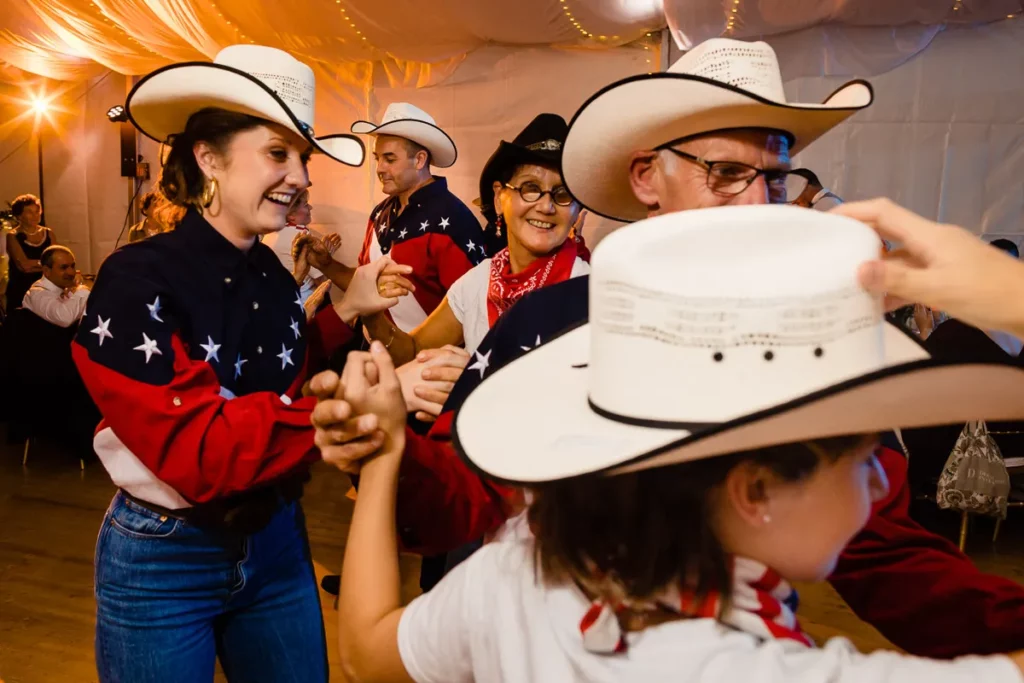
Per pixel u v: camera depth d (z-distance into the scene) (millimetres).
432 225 3400
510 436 800
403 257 3334
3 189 7504
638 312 684
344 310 1947
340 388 904
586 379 885
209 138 1488
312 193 6062
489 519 1244
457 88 5469
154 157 7074
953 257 706
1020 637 958
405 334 2207
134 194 7164
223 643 1661
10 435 5086
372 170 5871
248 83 1449
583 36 4922
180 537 1470
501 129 5406
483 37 5129
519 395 886
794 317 644
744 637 638
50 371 4711
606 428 712
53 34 6238
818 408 579
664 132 1238
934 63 4672
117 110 6254
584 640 668
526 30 4883
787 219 663
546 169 2016
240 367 1545
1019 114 4656
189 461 1341
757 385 647
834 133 4785
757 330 645
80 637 2865
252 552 1548
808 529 663
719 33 4438
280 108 1452
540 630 708
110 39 5988
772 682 585
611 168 1386
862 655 629
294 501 1679
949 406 612
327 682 1696
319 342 1923
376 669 846
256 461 1334
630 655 650
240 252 1541
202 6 5055
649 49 5047
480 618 768
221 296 1496
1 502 4242
